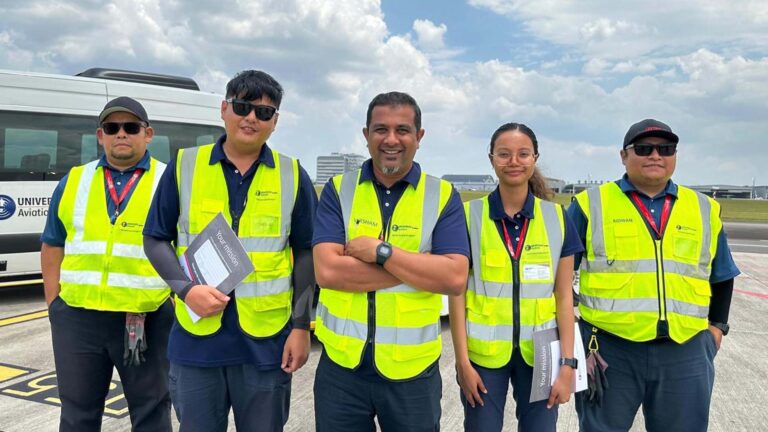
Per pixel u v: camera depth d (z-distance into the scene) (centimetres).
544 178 274
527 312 237
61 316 262
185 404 221
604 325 251
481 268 242
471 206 254
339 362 211
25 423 340
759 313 711
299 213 236
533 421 239
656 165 244
